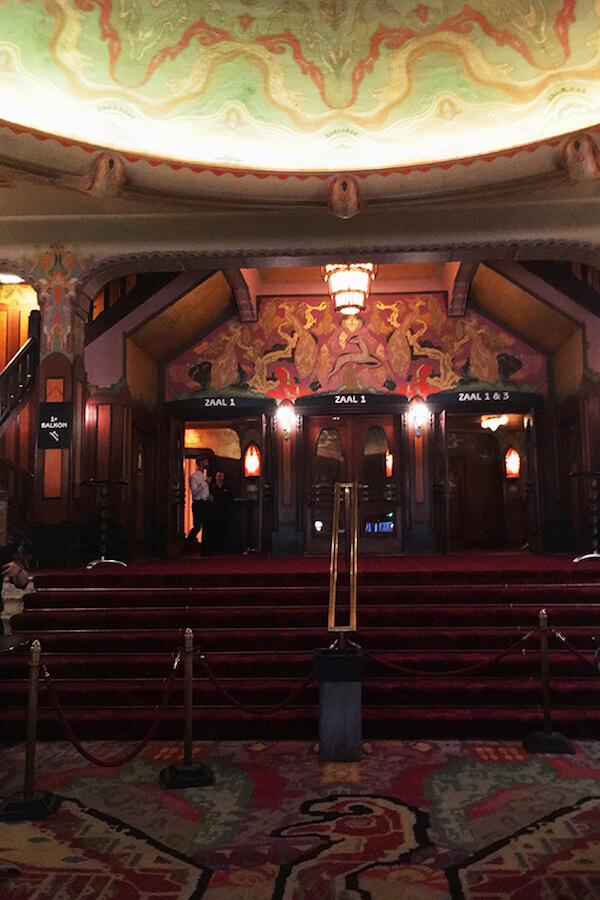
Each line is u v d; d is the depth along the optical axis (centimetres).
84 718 579
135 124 886
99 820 420
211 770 486
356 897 329
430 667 630
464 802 438
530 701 591
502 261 1122
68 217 940
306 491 1332
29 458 1056
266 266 984
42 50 782
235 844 385
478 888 336
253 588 768
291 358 1339
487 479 1636
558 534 1272
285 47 831
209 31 808
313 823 411
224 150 934
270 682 620
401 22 806
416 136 920
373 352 1331
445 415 1310
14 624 704
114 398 1145
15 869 360
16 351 1198
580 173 816
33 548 923
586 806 430
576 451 1199
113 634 679
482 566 917
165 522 1305
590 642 650
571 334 1188
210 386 1341
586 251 920
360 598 736
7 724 577
